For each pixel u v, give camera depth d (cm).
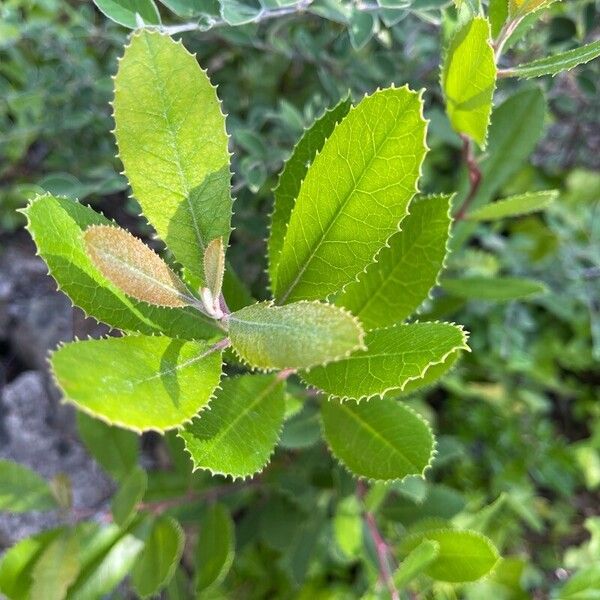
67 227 14
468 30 15
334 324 12
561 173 42
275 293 16
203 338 16
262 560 38
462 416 42
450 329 15
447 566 22
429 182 39
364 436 19
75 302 14
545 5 16
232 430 16
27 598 22
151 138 14
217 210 15
